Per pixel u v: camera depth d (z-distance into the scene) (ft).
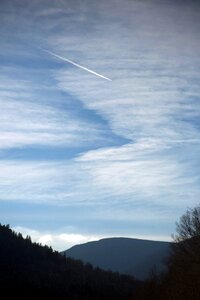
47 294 583.17
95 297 595.47
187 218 217.77
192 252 209.05
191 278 203.00
